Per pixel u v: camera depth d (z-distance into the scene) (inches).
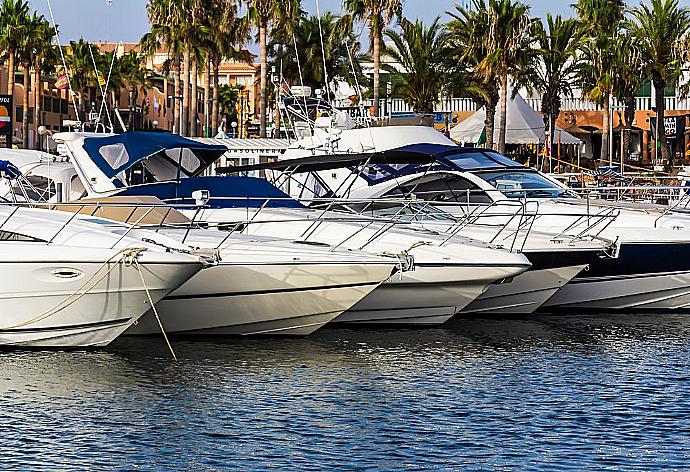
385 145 898.1
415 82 1881.2
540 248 743.1
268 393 553.3
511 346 681.6
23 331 610.2
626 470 446.3
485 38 1770.4
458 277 693.3
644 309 818.8
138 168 796.0
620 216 805.2
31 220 615.8
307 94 986.1
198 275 644.7
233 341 670.5
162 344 655.1
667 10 1962.4
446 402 543.8
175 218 719.1
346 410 526.3
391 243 696.4
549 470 445.7
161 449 463.2
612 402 546.9
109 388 554.6
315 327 671.8
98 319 605.9
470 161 826.2
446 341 692.1
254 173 999.6
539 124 1888.5
